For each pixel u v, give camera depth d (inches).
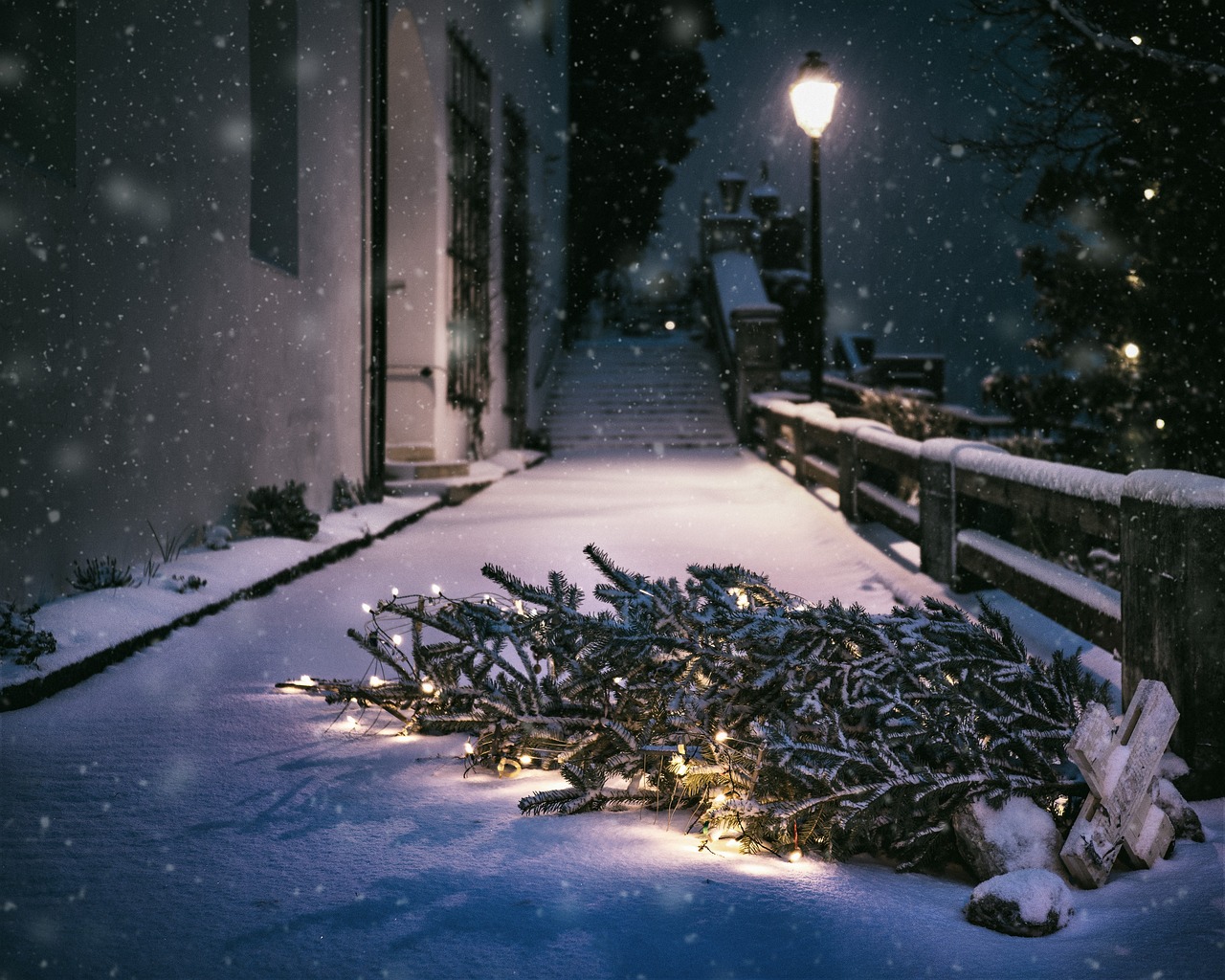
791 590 319.3
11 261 224.4
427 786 151.7
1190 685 143.7
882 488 398.0
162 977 94.3
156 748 164.6
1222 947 100.0
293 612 277.9
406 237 564.7
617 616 157.9
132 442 275.9
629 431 881.5
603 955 99.3
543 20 936.3
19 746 163.3
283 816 136.7
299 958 98.0
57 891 112.3
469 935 102.9
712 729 143.1
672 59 1213.7
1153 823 125.9
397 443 567.5
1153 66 293.6
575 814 142.5
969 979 95.9
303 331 400.8
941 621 152.6
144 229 279.9
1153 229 317.1
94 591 245.1
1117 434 351.9
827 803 130.6
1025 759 136.9
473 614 169.0
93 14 253.0
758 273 1048.8
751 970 97.1
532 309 852.0
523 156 807.7
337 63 434.9
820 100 560.7
